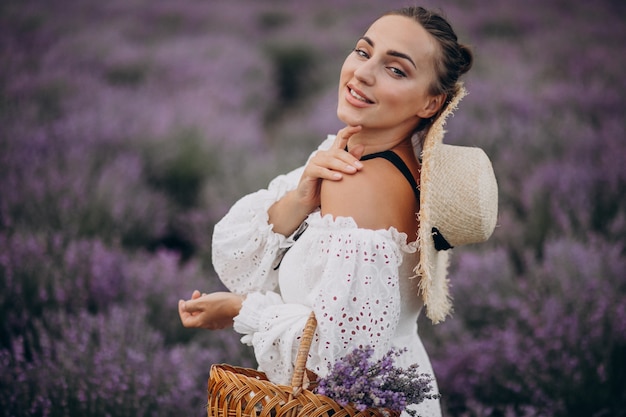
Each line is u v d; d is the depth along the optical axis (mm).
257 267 2008
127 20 9766
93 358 3068
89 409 2930
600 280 3678
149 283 3816
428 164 1673
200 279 3930
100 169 5191
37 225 4328
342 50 9461
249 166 5473
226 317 2023
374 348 1675
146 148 5684
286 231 1943
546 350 3268
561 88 6762
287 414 1583
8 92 6418
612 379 3195
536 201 4707
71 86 6758
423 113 1818
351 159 1729
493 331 3459
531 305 3660
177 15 10258
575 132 5734
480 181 1791
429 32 1759
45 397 2895
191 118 6191
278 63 9359
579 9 10258
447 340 3574
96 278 3762
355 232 1678
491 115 6320
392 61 1743
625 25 9391
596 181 4887
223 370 1694
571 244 3961
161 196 5082
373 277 1671
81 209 4539
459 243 1859
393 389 1589
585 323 3363
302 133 6516
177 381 3078
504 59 7934
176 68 7871
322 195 1762
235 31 10023
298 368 1620
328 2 11633
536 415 3061
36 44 8141
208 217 4832
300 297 1793
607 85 7016
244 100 7516
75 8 10117
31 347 3158
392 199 1731
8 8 9523
